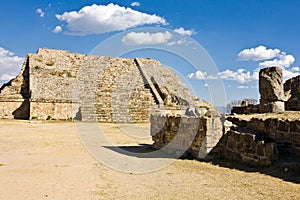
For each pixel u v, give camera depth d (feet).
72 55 147.74
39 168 40.11
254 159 38.73
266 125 43.27
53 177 35.42
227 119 51.78
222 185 31.71
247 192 28.96
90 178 35.35
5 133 77.05
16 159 45.96
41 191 29.66
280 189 29.22
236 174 35.83
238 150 41.70
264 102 56.39
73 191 29.84
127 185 32.37
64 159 46.65
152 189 30.76
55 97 121.70
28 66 136.15
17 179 34.06
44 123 104.06
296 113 48.85
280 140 40.68
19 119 117.70
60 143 62.69
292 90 78.07
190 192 29.50
